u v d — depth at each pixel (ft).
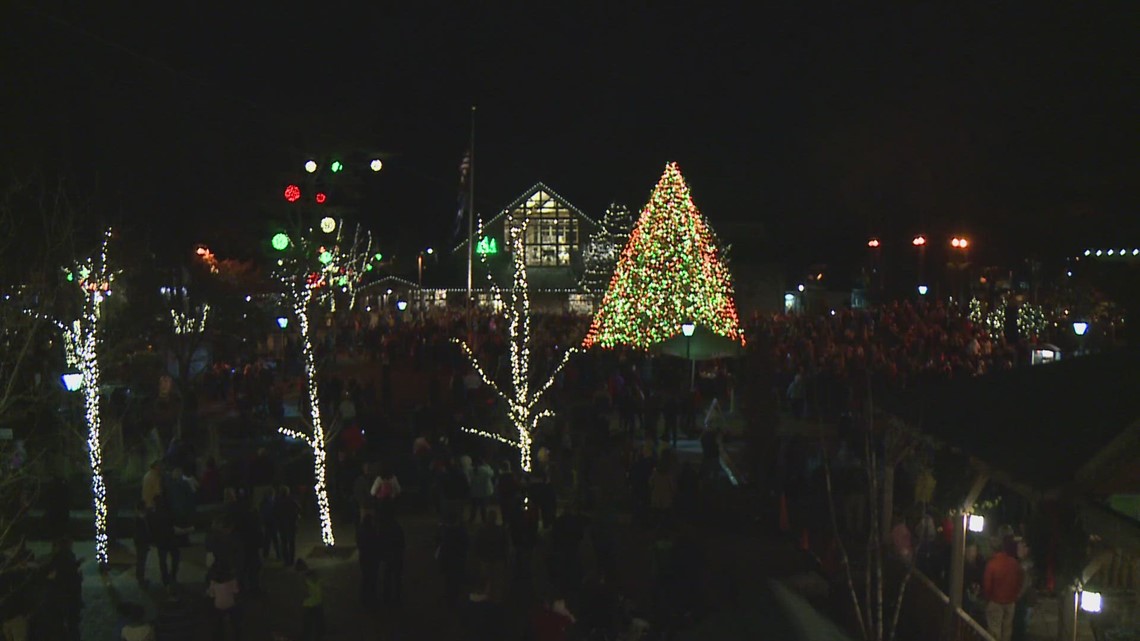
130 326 85.25
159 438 72.59
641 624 38.73
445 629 44.37
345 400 79.66
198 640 42.06
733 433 92.27
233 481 60.85
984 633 38.06
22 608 38.34
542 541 59.00
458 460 62.23
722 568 51.62
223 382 104.12
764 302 219.61
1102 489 33.91
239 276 124.88
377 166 64.28
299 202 61.72
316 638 40.73
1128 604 39.55
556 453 73.41
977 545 47.26
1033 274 129.80
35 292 63.82
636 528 62.18
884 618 45.47
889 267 199.41
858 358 91.66
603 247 195.93
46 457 60.95
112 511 59.82
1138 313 55.52
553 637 34.94
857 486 57.62
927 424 45.98
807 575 50.11
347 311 162.40
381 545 46.73
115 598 48.06
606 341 122.52
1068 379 44.83
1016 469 36.24
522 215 201.67
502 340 113.91
